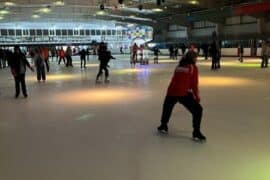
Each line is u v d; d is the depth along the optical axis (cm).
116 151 513
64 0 3744
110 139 577
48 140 580
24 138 597
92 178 415
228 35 4034
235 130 614
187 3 3416
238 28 3950
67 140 577
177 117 720
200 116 554
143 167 446
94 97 1029
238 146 523
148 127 652
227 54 3831
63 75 1872
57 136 604
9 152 522
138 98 987
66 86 1349
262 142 541
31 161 480
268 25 3478
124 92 1122
